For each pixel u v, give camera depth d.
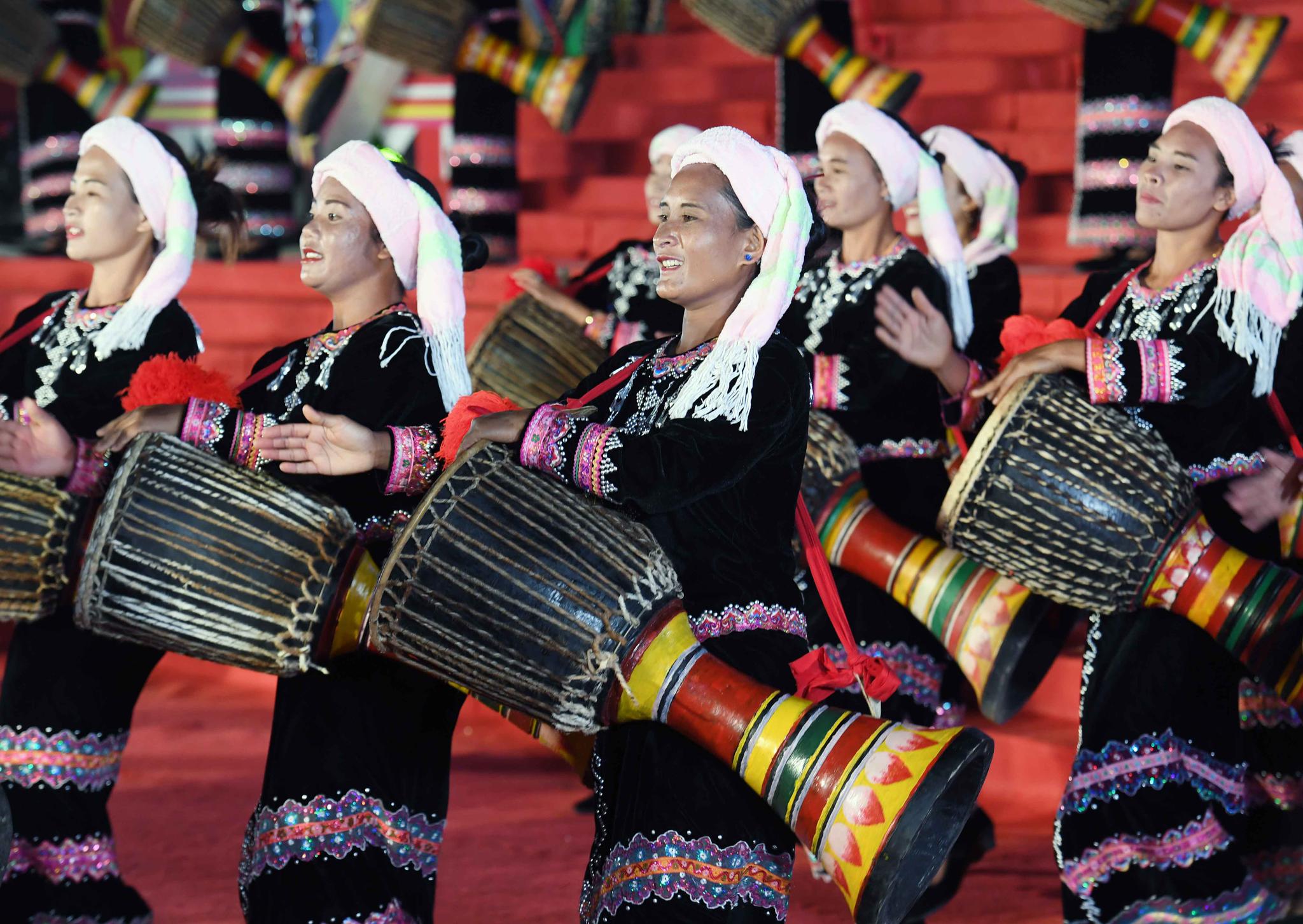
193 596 9.27
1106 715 10.85
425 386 10.06
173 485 9.28
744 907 8.36
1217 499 11.02
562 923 12.48
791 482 8.84
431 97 28.00
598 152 26.72
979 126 24.03
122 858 13.95
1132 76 19.95
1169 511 10.51
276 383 10.26
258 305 22.94
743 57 25.61
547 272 15.14
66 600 10.27
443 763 9.98
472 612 8.41
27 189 27.42
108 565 9.20
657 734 8.52
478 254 10.66
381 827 9.58
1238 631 10.41
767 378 8.54
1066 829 10.96
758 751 8.22
